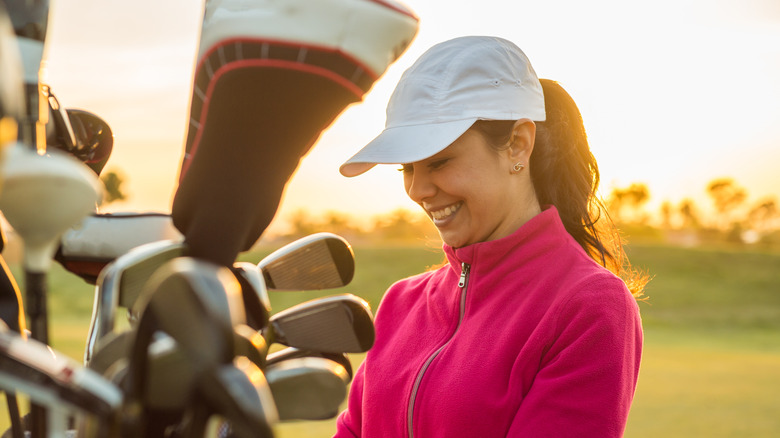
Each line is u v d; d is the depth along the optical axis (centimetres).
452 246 135
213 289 45
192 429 46
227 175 62
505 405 119
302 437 521
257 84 59
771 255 3431
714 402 811
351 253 82
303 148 64
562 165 136
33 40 62
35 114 62
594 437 112
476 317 128
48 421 53
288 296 1967
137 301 63
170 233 76
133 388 49
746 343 1806
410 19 62
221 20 59
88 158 93
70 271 79
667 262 3272
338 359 81
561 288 123
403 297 149
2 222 74
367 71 61
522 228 126
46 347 58
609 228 151
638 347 124
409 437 129
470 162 124
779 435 648
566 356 116
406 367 135
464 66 122
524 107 125
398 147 119
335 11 58
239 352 55
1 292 70
